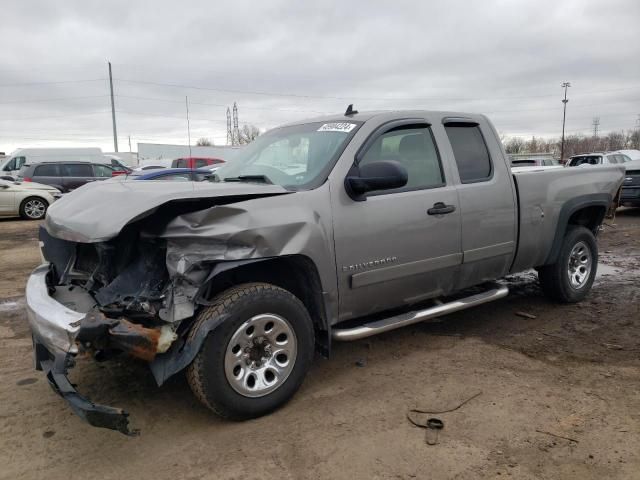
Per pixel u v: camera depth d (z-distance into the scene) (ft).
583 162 79.92
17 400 12.20
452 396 11.98
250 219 10.52
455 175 14.47
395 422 10.91
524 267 16.71
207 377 10.24
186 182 12.89
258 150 14.82
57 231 11.73
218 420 11.19
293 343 11.32
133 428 10.94
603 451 9.72
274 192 11.30
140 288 10.98
